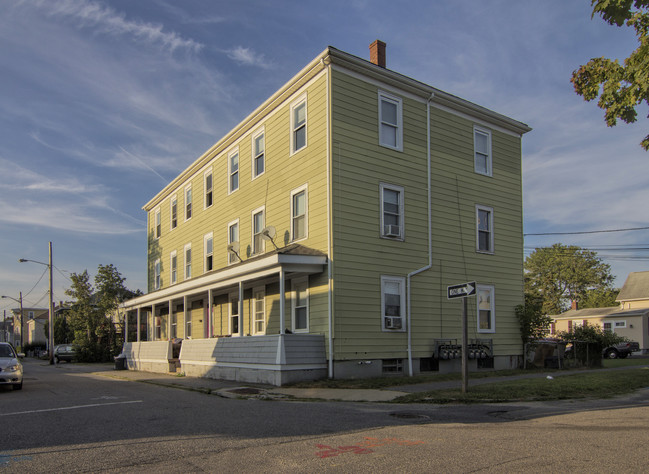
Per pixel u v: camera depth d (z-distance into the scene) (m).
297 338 15.42
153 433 8.01
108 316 41.78
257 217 20.69
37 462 6.30
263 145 20.44
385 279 17.17
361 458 6.24
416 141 18.64
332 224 16.23
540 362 20.83
